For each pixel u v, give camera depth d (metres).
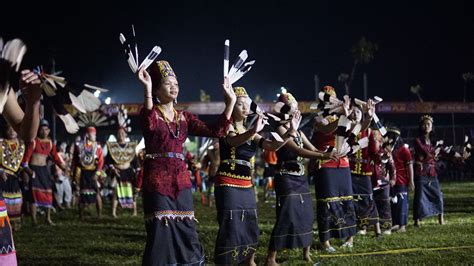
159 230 4.52
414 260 6.39
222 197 5.68
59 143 20.30
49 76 3.26
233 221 5.64
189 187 4.72
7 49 3.07
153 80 4.71
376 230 8.46
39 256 7.35
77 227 10.59
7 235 3.36
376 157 8.46
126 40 4.39
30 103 3.24
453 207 13.16
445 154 10.41
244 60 4.79
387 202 8.88
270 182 17.47
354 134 6.05
